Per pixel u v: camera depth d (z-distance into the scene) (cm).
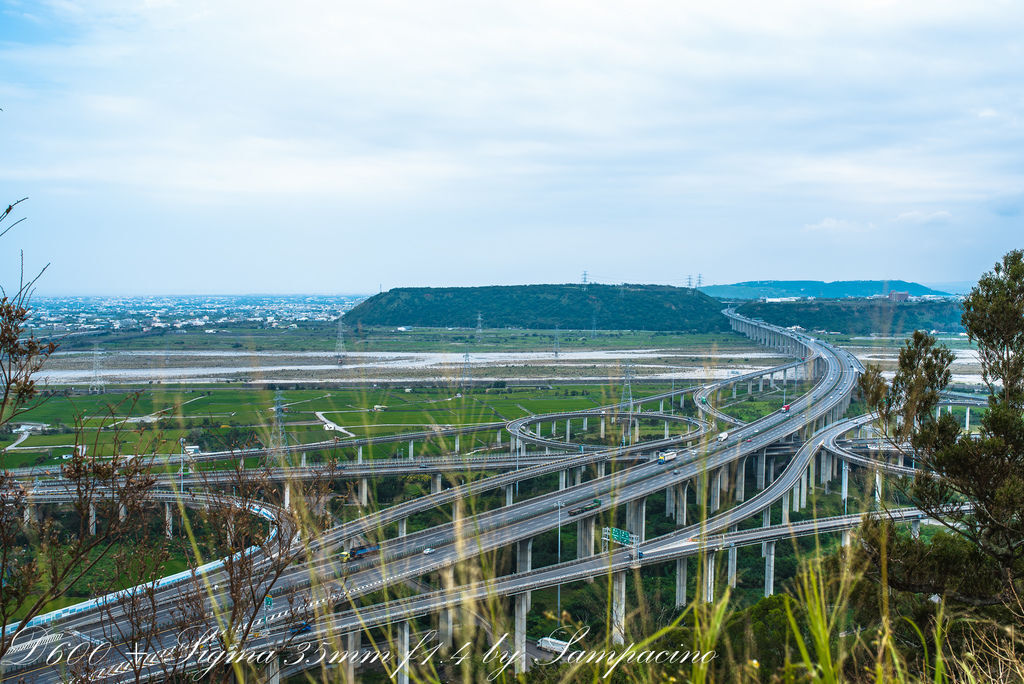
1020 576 2130
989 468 2112
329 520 919
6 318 1160
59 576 1198
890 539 2009
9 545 1220
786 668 556
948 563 2072
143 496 1146
